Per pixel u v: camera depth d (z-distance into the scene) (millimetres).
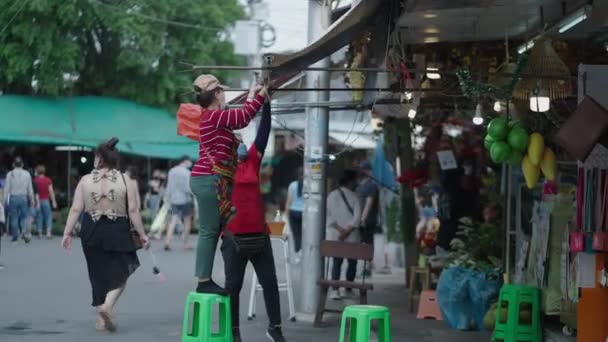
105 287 11086
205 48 31031
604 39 10109
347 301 14484
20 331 11258
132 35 28984
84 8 27484
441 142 14602
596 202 8766
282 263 20047
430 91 10344
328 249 12055
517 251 11867
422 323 12469
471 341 11117
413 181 15195
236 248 9234
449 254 13570
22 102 29000
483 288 11828
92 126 29078
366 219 15641
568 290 9719
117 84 30703
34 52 26859
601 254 8594
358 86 12125
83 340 10695
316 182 12789
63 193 30859
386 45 9758
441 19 10062
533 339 10469
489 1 9195
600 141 8109
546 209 10484
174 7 29922
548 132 9641
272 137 30750
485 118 11438
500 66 10695
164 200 25484
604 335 8625
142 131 29672
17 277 16625
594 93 8547
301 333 11555
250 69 8914
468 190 14328
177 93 30609
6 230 26797
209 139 8430
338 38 9258
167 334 11164
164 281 16391
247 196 9273
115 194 10898
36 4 25844
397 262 20297
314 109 12680
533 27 10492
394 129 15500
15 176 24203
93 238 10969
